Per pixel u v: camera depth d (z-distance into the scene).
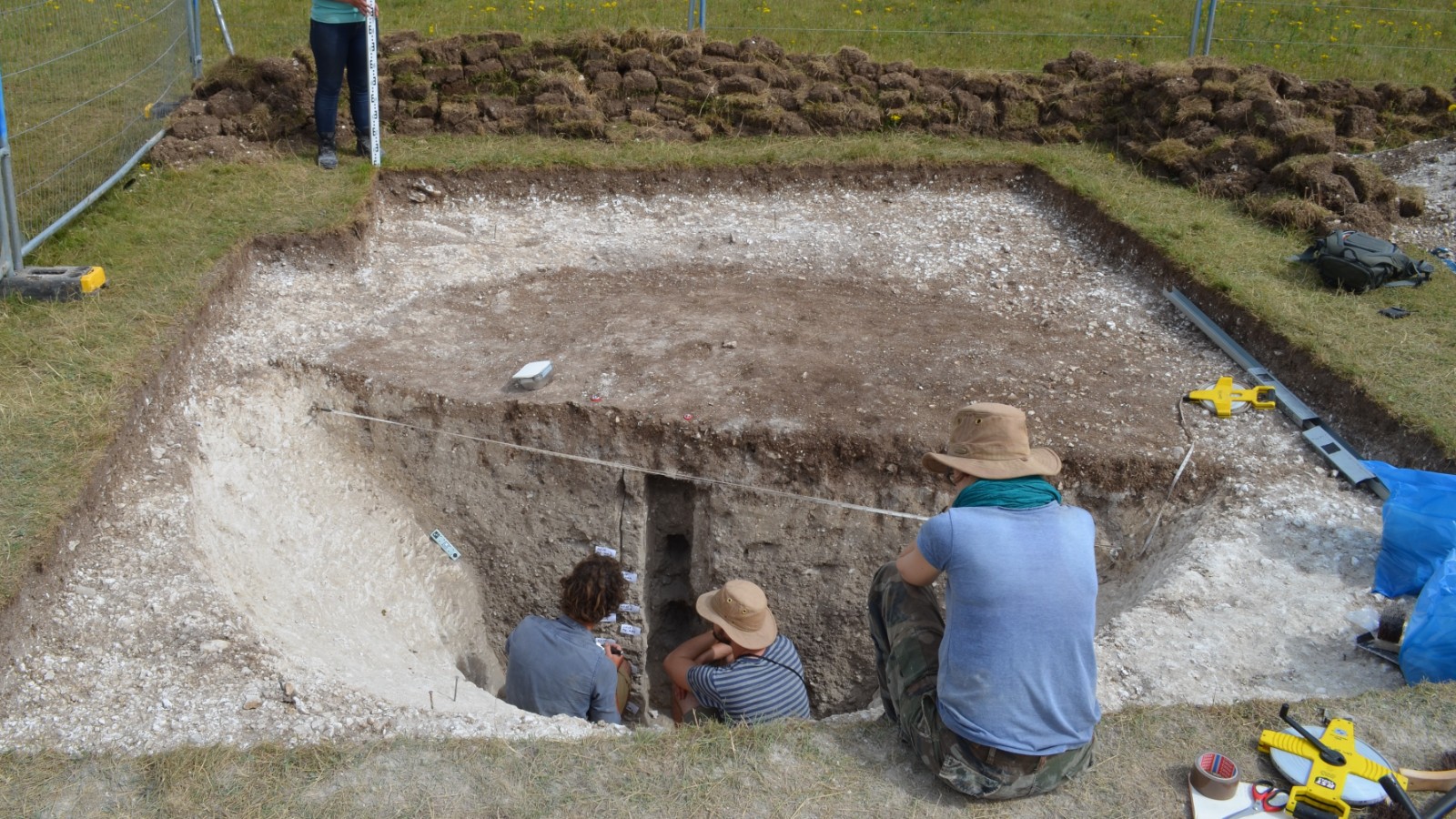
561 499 5.77
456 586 5.96
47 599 4.07
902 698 3.38
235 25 11.16
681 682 4.98
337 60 7.71
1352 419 5.42
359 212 7.28
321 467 5.78
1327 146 8.02
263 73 8.46
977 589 2.99
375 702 3.74
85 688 3.74
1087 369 6.07
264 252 6.84
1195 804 3.24
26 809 3.25
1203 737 3.55
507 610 6.12
